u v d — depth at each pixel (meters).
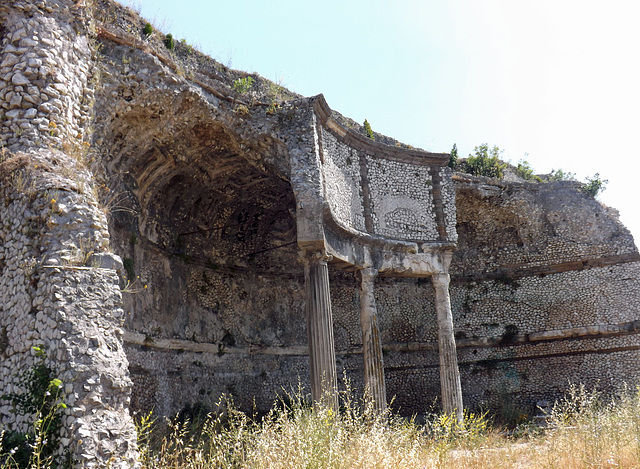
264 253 26.70
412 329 29.70
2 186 12.30
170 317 21.56
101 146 16.73
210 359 23.30
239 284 25.47
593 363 28.22
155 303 20.70
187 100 18.73
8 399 10.27
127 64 17.17
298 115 20.69
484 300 30.48
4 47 13.92
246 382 24.67
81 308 10.52
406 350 29.34
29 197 11.57
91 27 15.98
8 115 13.38
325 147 21.62
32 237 11.33
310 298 19.17
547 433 15.17
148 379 19.70
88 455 9.34
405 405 28.56
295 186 19.50
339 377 27.72
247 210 25.16
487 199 30.44
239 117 20.36
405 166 25.30
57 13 14.76
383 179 24.42
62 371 9.93
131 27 17.78
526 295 30.11
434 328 29.94
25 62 13.77
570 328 29.00
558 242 30.25
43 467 8.98
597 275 29.25
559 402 27.97
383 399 21.34
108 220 17.73
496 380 29.30
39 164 12.12
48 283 10.60
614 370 27.80
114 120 17.23
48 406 9.80
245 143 20.69
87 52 15.58
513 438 19.53
